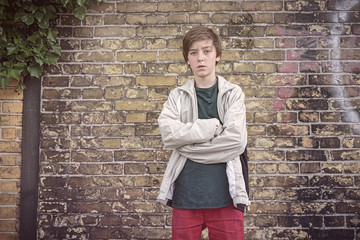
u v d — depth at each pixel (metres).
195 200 1.60
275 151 2.51
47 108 2.58
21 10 2.50
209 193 1.60
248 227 2.47
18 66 2.47
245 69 2.56
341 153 2.50
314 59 2.56
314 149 2.50
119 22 2.62
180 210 1.65
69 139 2.57
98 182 2.54
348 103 2.53
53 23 2.61
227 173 1.62
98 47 2.61
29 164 2.54
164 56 2.59
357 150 2.49
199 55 1.70
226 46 2.57
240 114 1.65
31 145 2.55
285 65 2.56
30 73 2.51
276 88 2.55
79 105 2.58
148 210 2.51
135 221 2.51
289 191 2.48
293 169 2.49
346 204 2.46
